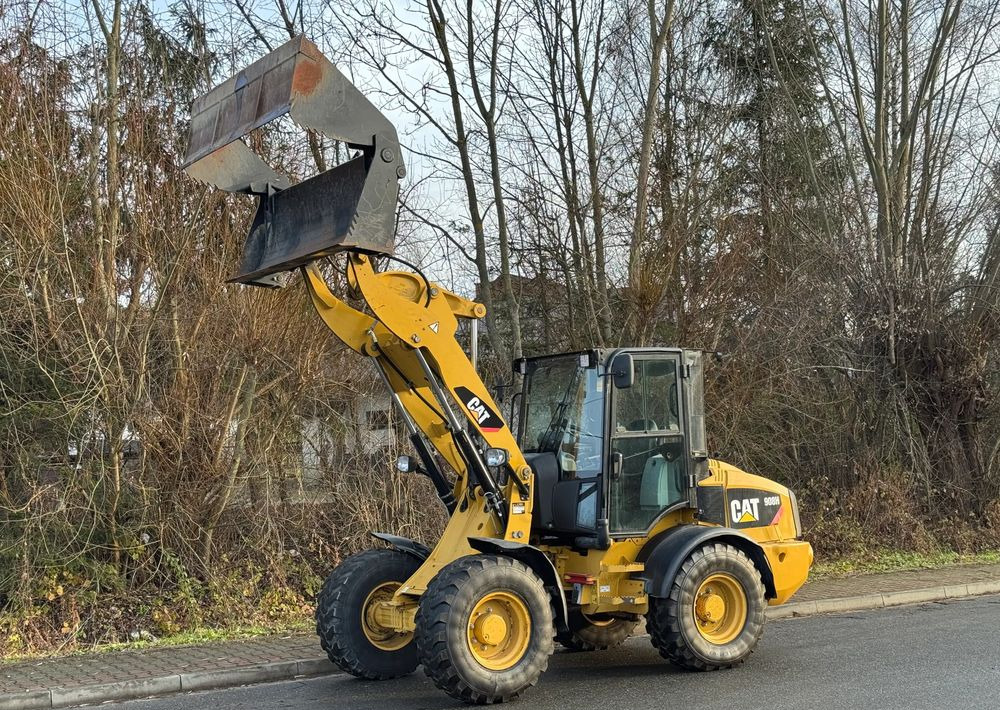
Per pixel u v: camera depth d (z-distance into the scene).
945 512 15.76
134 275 10.41
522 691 7.03
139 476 10.23
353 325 7.38
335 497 11.41
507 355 15.13
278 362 10.84
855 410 15.47
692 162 14.83
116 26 11.01
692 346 13.50
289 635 9.51
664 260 13.44
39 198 9.79
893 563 13.90
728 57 16.05
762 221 16.42
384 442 11.80
